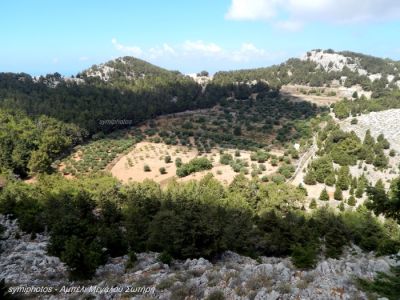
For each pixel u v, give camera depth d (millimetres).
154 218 51875
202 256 42156
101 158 136000
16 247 45750
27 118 155875
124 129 182000
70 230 43719
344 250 50844
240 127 181000
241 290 26875
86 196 61656
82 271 33938
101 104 195625
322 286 27516
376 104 198750
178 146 151875
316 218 61844
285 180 103625
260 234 51688
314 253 40750
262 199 76812
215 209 59406
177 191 77312
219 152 140500
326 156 109188
